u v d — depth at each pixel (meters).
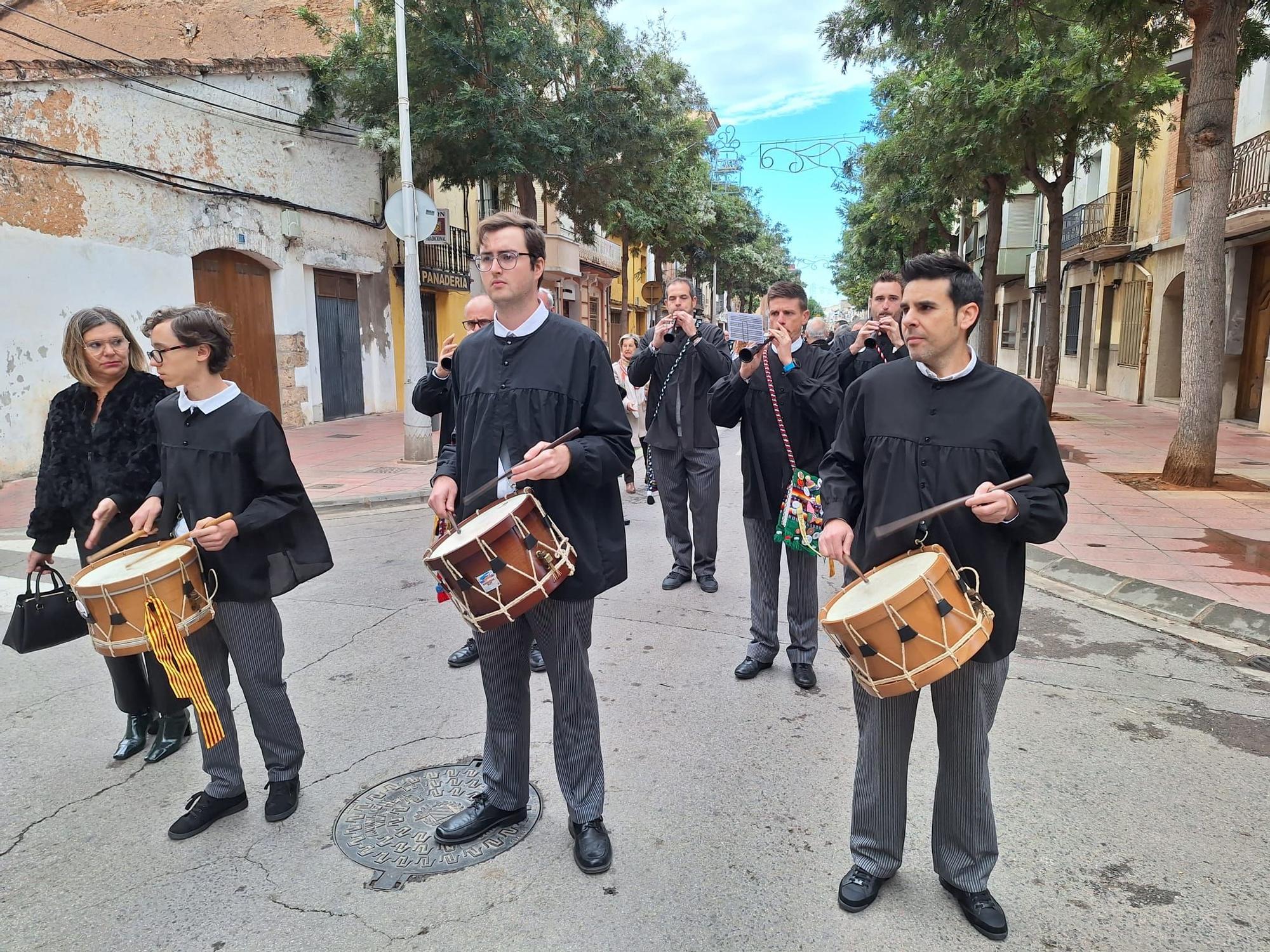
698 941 2.43
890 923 2.51
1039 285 26.95
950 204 19.12
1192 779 3.31
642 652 4.66
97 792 3.30
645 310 38.31
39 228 10.34
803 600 4.14
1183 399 8.98
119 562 2.84
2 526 7.89
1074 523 7.36
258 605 2.97
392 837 2.95
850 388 2.54
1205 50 7.97
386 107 12.84
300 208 14.37
